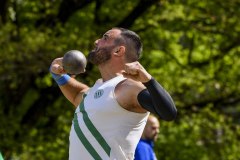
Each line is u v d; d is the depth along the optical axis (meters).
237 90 30.55
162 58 29.98
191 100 30.48
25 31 25.36
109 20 29.03
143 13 28.64
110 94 8.05
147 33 28.98
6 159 26.73
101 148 8.00
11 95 28.55
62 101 29.09
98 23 29.03
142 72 7.51
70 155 8.32
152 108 7.75
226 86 30.56
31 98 29.12
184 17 28.41
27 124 28.72
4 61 24.58
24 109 29.17
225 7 28.16
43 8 28.52
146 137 14.89
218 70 31.02
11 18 28.77
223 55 30.66
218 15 28.20
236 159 30.36
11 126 27.19
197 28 29.19
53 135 28.17
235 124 31.08
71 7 28.16
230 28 28.64
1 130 27.02
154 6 28.52
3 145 26.70
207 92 30.62
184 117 30.19
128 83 8.02
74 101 9.59
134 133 8.09
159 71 29.81
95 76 26.53
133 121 8.05
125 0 28.84
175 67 30.14
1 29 24.78
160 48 29.80
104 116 8.02
